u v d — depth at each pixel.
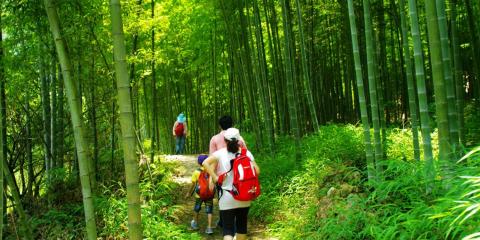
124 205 5.35
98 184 6.59
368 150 5.20
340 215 3.96
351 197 4.18
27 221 5.19
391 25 12.04
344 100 12.93
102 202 5.47
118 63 2.57
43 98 6.48
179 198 7.53
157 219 5.41
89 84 6.37
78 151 3.75
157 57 7.90
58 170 6.29
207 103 19.11
